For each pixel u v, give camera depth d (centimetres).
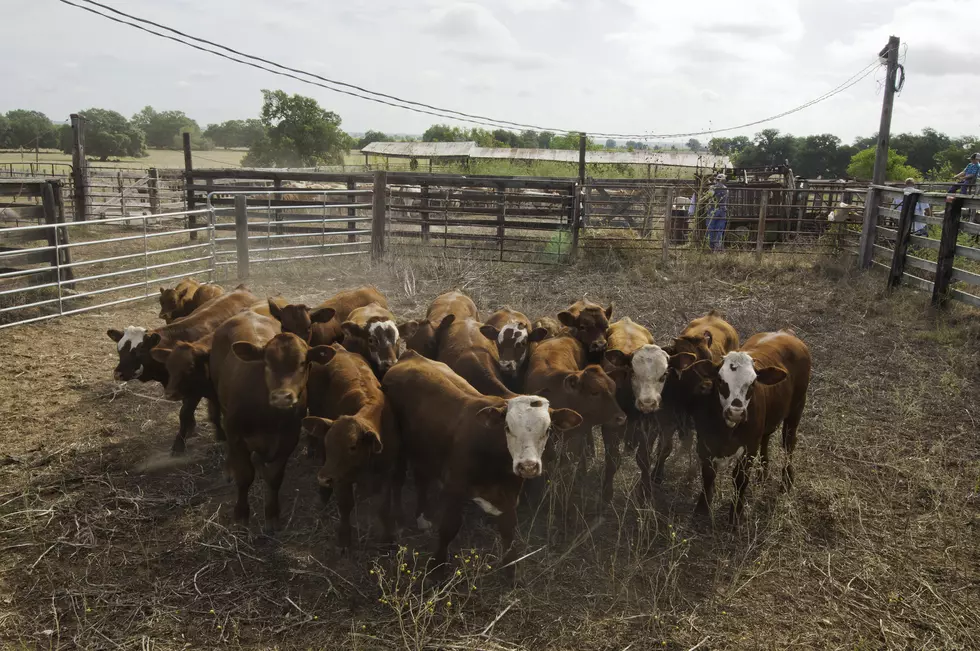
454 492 496
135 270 1165
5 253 998
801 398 634
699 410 564
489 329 688
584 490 602
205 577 484
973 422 734
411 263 1438
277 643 429
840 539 538
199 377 624
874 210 1366
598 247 1548
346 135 4606
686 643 433
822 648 429
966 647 430
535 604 466
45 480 600
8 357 881
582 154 1564
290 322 648
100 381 819
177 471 627
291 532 541
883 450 679
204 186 1862
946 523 556
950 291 1080
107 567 491
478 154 4116
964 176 1781
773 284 1300
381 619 450
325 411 586
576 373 567
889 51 1609
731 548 533
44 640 426
